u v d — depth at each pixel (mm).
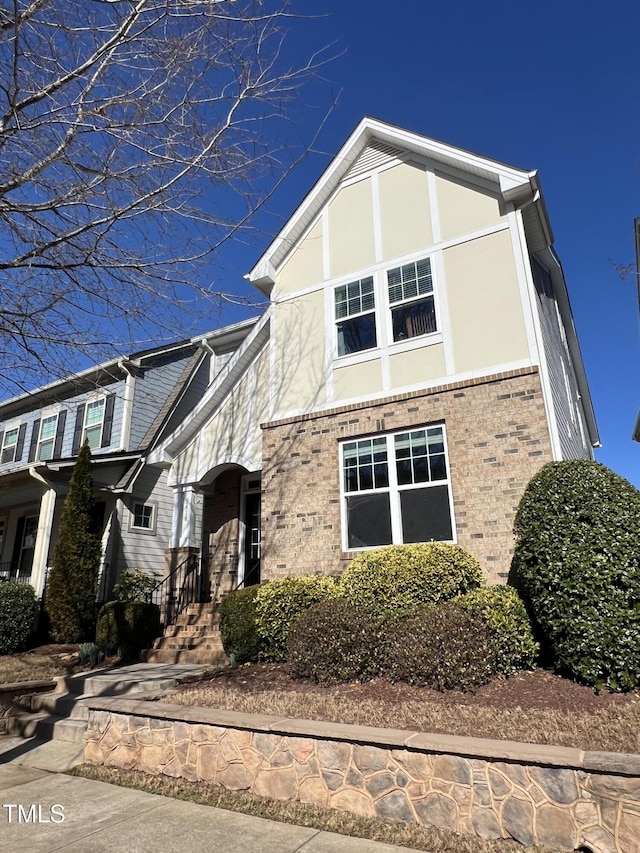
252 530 12703
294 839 3977
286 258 11625
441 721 4906
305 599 8156
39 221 6344
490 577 7812
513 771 3895
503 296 8906
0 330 6535
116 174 6391
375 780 4383
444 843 3826
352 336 10336
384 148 10930
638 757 3590
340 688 6270
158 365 17047
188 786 5168
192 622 10844
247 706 5828
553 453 7832
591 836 3543
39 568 13086
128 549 14367
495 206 9398
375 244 10531
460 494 8367
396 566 7418
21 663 10047
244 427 11469
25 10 5543
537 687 5516
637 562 5312
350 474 9586
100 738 6082
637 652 5098
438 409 8914
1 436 20094
